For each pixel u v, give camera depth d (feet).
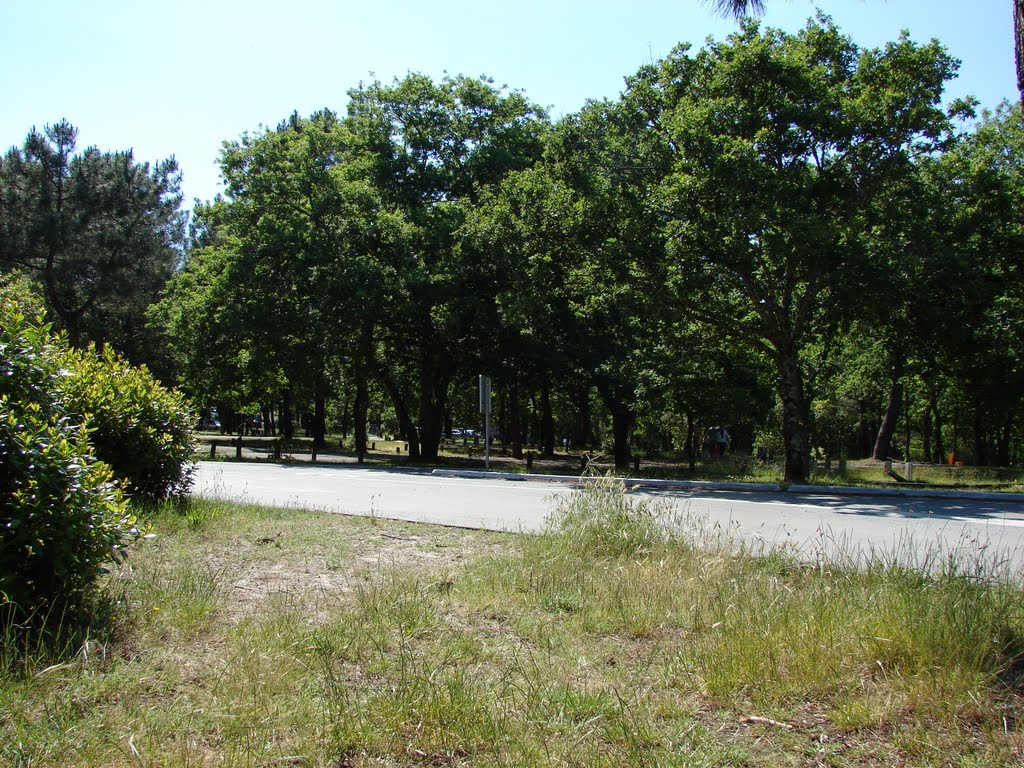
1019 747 11.97
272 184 100.89
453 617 19.02
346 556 26.30
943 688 13.83
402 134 111.65
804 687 14.35
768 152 63.82
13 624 14.58
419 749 11.93
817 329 76.18
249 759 11.16
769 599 19.19
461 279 97.71
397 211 101.19
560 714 13.10
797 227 57.72
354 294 94.53
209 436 196.75
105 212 126.21
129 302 132.57
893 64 64.39
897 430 186.50
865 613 17.67
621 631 18.16
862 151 63.16
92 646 15.30
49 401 18.66
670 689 14.62
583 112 73.97
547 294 82.12
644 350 86.84
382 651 16.15
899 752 12.00
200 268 110.63
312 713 12.94
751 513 43.14
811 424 94.43
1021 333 75.10
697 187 62.75
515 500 47.26
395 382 127.03
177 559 24.38
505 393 135.54
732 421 105.50
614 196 67.82
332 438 201.36
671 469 103.81
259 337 101.24
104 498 17.42
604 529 27.76
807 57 67.51
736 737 12.57
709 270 65.57
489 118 110.63
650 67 73.00
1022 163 89.76
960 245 70.03
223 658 15.37
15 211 119.14
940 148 65.21
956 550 26.14
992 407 84.79
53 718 12.29
